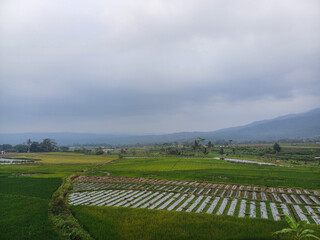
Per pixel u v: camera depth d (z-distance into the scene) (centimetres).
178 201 2670
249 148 13662
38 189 3272
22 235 1647
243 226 1802
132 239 1644
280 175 4347
